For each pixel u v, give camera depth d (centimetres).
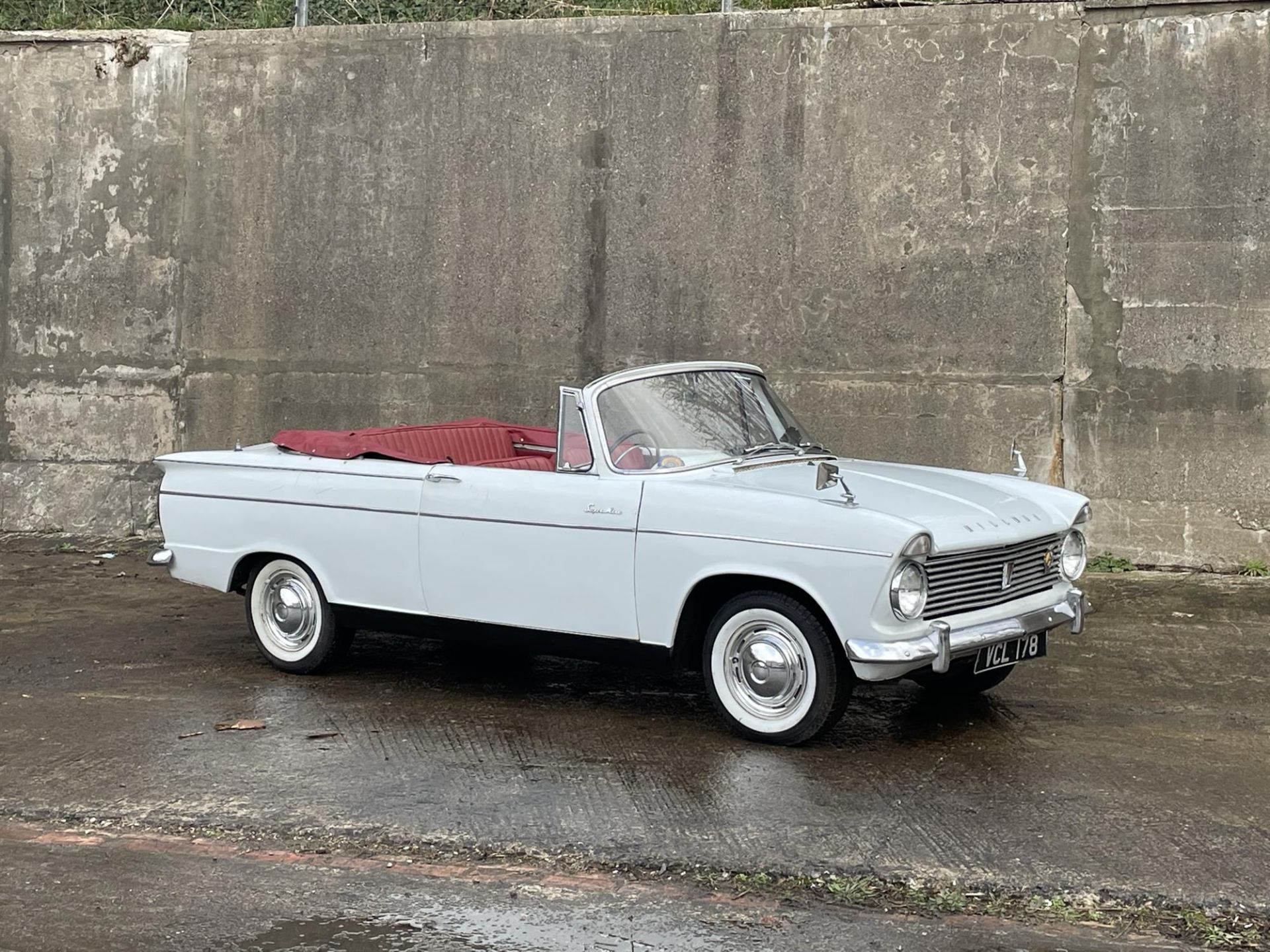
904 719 593
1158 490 910
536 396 1016
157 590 894
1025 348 923
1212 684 646
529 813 475
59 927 392
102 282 1091
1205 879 415
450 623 620
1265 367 884
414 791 498
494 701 625
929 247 934
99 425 1097
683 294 982
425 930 389
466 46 1009
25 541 1066
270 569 680
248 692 643
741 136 963
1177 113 890
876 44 934
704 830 456
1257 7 870
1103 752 543
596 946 377
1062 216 913
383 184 1034
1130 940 381
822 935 383
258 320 1065
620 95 984
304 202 1050
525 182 1005
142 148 1077
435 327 1030
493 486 599
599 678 672
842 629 516
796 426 665
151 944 381
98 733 576
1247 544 895
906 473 632
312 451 674
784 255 961
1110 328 910
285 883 423
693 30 967
